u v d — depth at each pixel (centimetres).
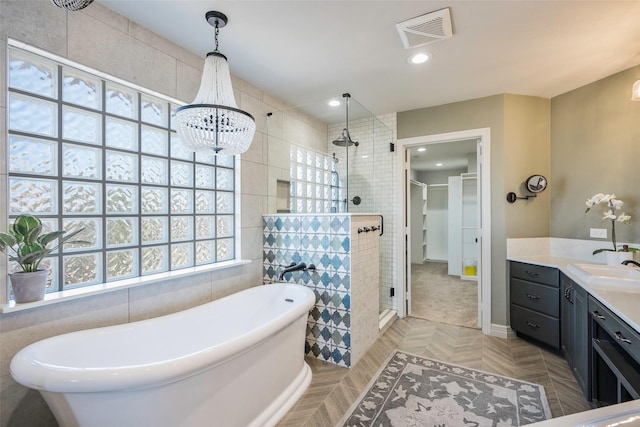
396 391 194
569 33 184
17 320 130
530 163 284
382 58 216
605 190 244
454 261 560
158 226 200
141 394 114
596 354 168
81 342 140
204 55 217
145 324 165
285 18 171
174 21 175
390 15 168
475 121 292
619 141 235
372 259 268
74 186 159
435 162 610
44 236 132
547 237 287
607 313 147
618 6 158
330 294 235
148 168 194
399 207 331
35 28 137
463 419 166
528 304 258
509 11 163
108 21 164
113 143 176
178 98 203
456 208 559
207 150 161
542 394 188
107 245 172
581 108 262
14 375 109
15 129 138
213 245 237
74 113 159
